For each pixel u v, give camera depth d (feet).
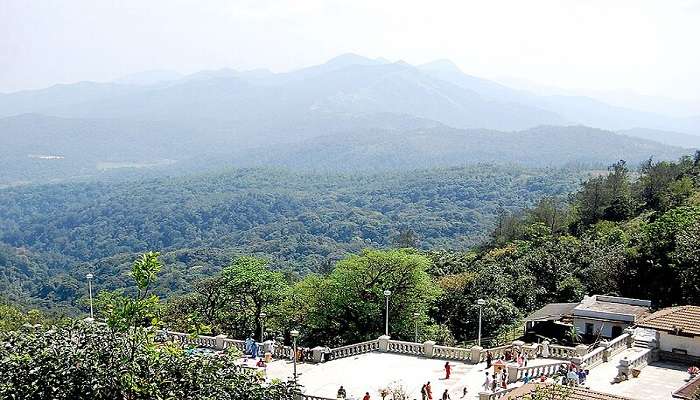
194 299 221.05
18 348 58.08
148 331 60.54
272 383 61.87
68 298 623.36
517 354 138.41
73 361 54.95
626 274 197.16
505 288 241.14
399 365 140.56
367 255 206.69
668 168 413.59
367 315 193.47
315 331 201.05
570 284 235.20
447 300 232.12
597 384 114.11
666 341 127.65
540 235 387.55
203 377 56.80
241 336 211.00
